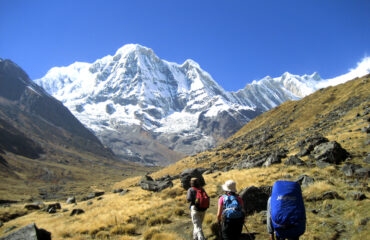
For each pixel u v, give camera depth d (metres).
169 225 12.33
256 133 84.81
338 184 14.27
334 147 21.11
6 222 27.48
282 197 6.49
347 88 83.94
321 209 11.23
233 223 6.97
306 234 8.91
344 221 9.66
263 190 12.75
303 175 16.16
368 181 14.35
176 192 22.11
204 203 8.61
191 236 10.37
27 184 143.25
